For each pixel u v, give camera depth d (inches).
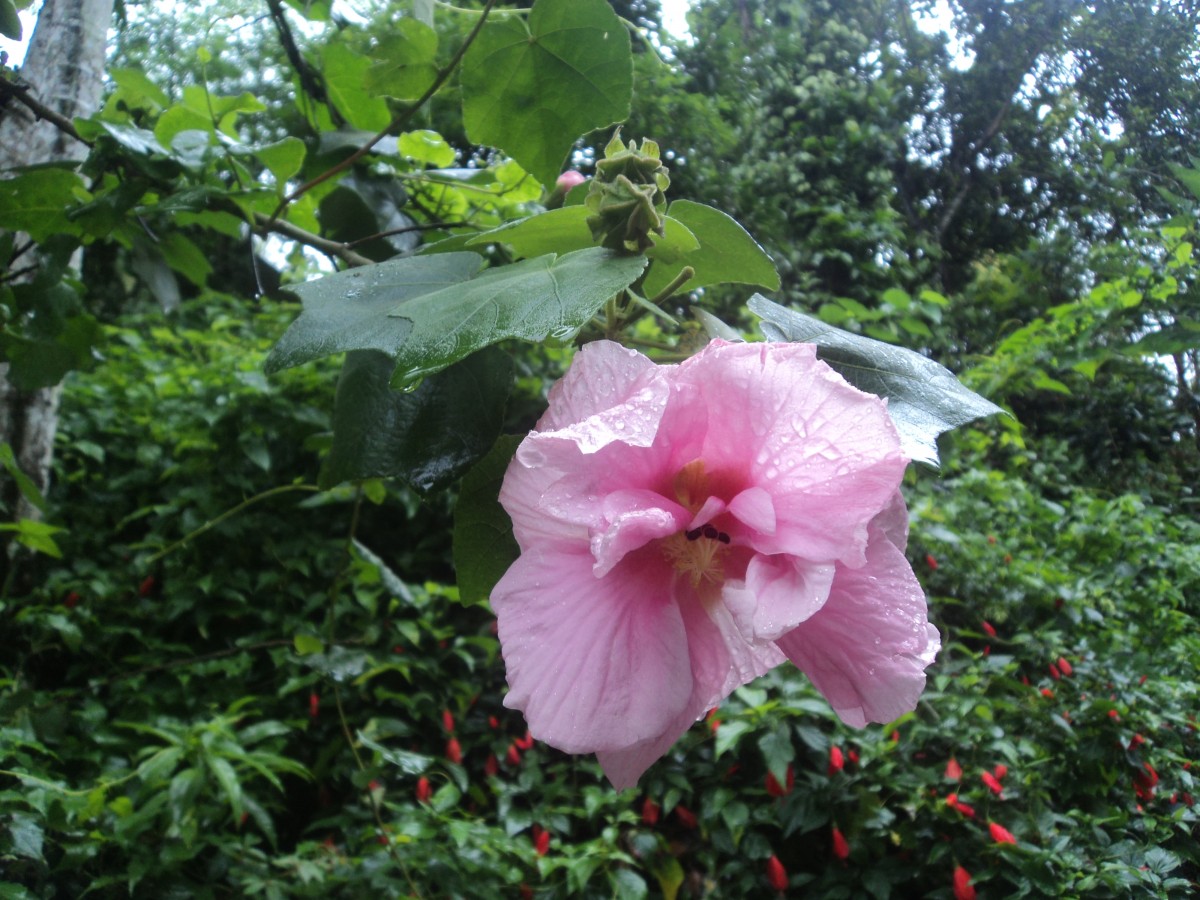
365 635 51.5
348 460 11.1
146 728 37.1
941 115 92.0
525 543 8.6
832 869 41.6
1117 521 62.0
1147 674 48.6
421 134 23.5
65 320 22.6
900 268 85.7
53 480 60.4
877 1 97.8
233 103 21.4
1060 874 38.3
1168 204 57.3
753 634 8.0
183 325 87.9
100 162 20.0
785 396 8.2
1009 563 53.7
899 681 8.4
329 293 10.7
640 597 8.7
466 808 50.3
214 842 39.1
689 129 77.8
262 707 50.9
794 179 86.2
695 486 8.8
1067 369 67.8
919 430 9.4
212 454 59.7
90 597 52.7
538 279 9.4
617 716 8.3
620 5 74.6
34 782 31.6
